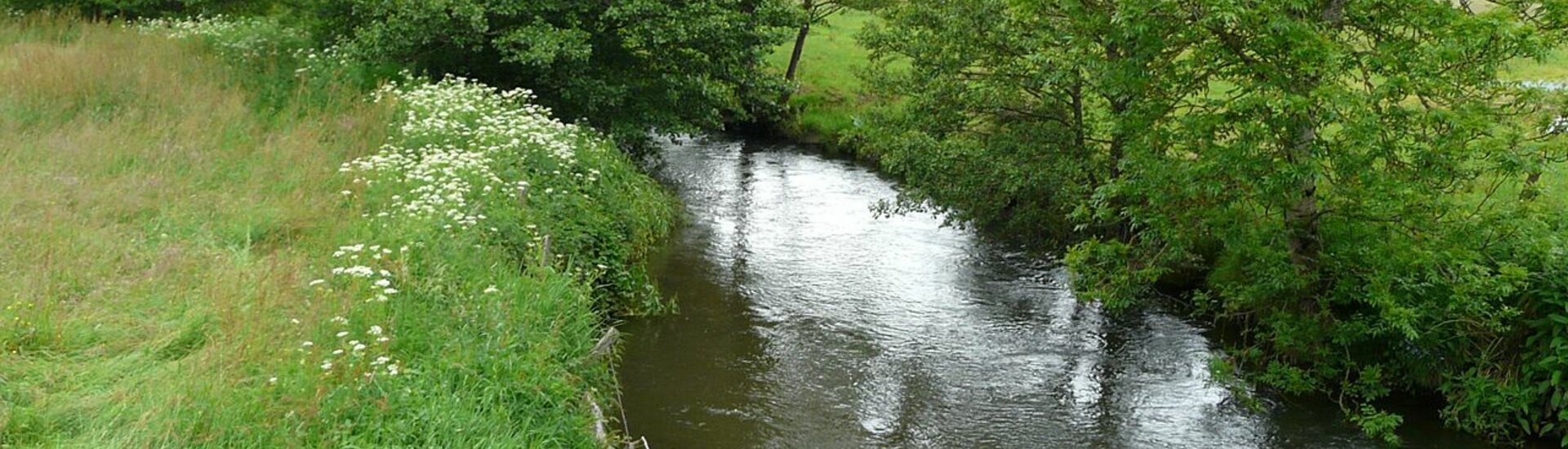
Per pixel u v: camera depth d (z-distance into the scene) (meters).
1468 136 9.95
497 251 10.42
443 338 8.23
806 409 10.83
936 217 19.31
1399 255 10.66
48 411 6.62
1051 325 13.86
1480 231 10.70
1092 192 15.08
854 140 25.19
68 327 7.80
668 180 22.34
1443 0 10.48
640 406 10.59
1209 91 12.19
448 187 11.40
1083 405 11.28
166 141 13.34
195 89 15.83
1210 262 14.52
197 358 7.41
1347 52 10.49
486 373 7.82
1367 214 11.23
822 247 17.34
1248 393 11.57
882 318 13.88
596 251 12.95
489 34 18.08
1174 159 11.50
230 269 9.33
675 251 16.58
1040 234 17.70
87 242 9.70
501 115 15.16
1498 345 10.54
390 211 11.28
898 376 11.89
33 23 20.94
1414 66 9.95
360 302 8.46
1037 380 11.95
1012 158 15.90
